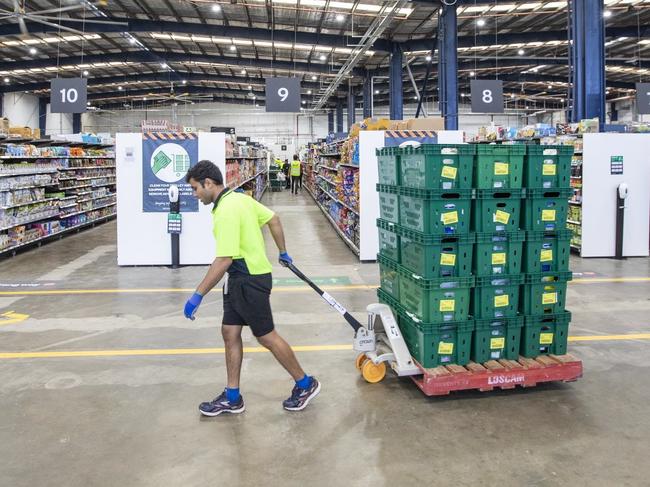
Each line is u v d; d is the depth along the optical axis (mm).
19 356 4145
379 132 7980
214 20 16891
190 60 22094
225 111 36812
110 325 4980
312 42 17609
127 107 35125
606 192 8328
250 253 2959
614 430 2902
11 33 16828
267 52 21406
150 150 7828
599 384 3535
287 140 37469
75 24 16641
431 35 18422
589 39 9562
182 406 3244
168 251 7996
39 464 2590
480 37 17594
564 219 3426
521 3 14625
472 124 37219
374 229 8141
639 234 8430
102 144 15062
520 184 3328
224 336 3084
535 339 3465
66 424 3010
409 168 3475
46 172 10547
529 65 22031
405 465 2564
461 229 3277
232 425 2988
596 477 2453
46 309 5562
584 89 9656
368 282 6809
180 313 5402
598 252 8430
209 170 2936
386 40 18688
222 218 2844
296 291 6297
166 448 2740
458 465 2561
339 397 3350
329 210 14344
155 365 3947
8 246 8734
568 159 3393
